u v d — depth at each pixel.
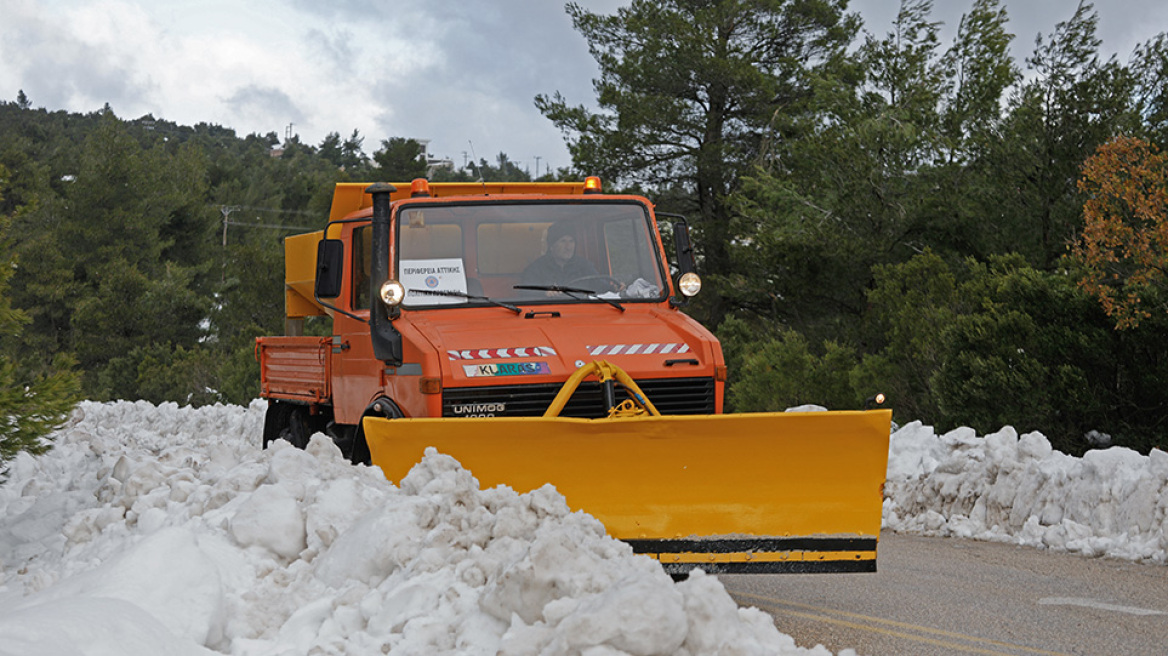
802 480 5.93
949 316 17.31
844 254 24.17
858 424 5.83
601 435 5.88
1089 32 20.77
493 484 5.96
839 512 5.92
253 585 4.96
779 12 33.66
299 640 4.58
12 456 7.92
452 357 6.93
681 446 5.89
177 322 59.16
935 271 19.25
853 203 25.02
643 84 33.84
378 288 7.46
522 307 7.73
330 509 5.39
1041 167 21.08
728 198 31.41
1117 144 14.99
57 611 3.76
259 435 18.94
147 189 66.25
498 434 5.91
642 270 8.13
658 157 34.53
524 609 4.23
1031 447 10.69
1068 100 20.62
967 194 23.83
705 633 3.94
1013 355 15.05
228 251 68.88
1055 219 21.12
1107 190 14.85
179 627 4.30
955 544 9.97
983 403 15.28
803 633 5.83
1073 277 15.85
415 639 4.31
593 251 8.10
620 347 7.22
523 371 6.96
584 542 4.72
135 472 6.96
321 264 7.89
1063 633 5.85
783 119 32.19
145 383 41.22
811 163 28.03
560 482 5.94
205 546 5.05
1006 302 15.89
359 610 4.62
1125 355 14.84
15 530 8.22
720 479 5.92
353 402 8.45
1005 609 6.54
